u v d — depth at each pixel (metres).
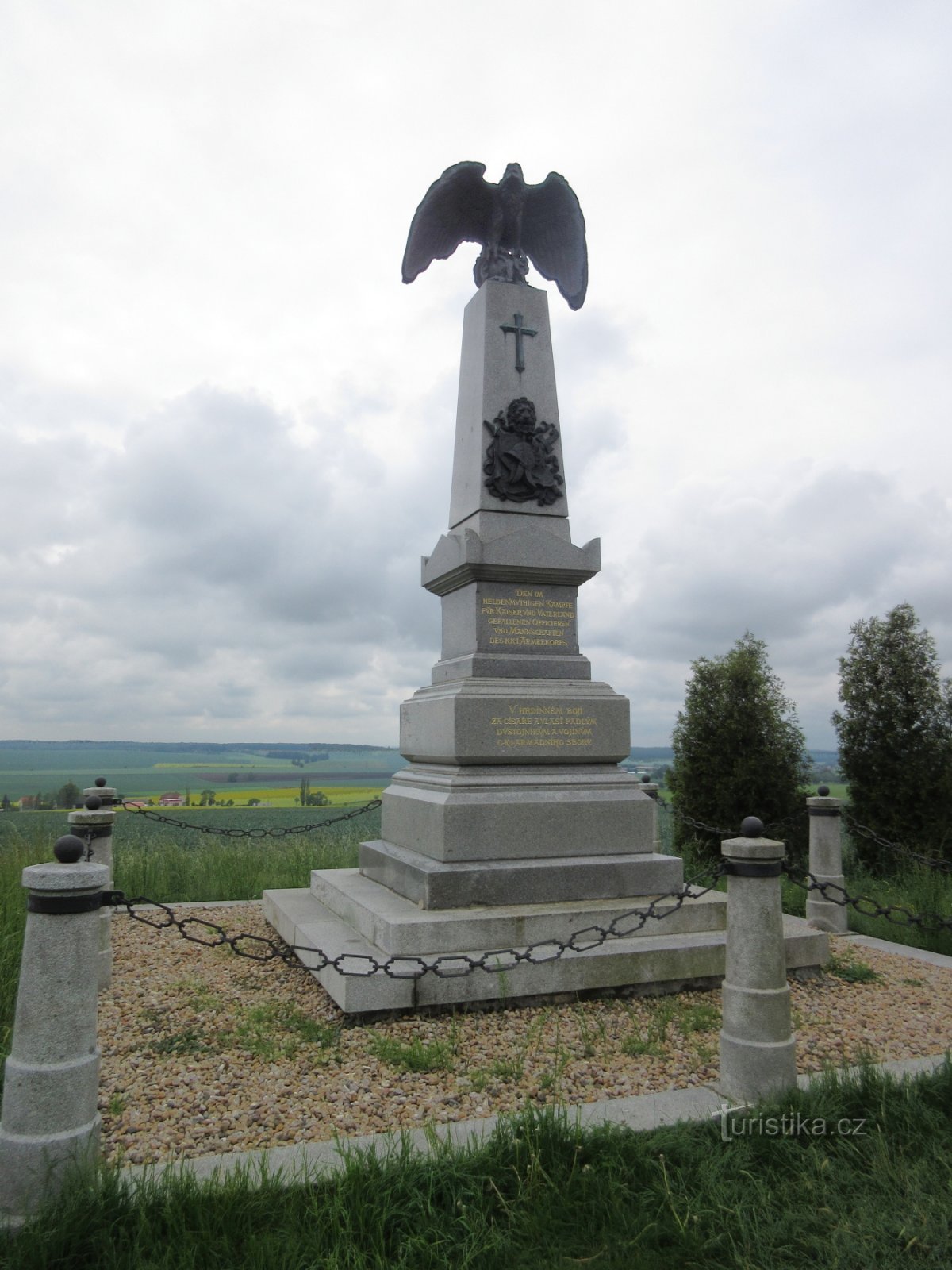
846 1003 6.42
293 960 7.29
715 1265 3.21
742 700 12.87
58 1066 3.47
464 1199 3.50
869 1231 3.33
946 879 9.84
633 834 7.44
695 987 6.50
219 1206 3.35
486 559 7.78
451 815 6.93
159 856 11.56
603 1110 4.33
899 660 11.92
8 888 7.87
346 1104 4.59
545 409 8.67
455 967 5.97
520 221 9.19
